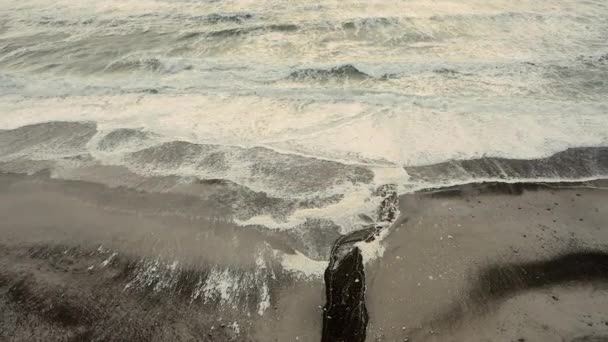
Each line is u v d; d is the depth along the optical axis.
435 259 7.33
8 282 7.27
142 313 6.72
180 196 8.76
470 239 7.65
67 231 8.17
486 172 9.01
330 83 12.09
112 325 6.57
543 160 9.27
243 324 6.52
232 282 7.10
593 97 11.14
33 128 11.07
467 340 6.20
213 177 9.19
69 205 8.75
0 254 7.79
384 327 6.38
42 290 7.12
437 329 6.36
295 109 11.14
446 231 7.80
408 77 12.17
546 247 7.46
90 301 6.92
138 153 10.01
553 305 6.60
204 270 7.30
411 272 7.13
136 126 10.90
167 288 7.07
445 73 12.28
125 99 11.98
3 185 9.35
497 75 12.13
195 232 7.98
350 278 6.98
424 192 8.60
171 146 10.14
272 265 7.32
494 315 6.50
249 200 8.58
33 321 6.68
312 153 9.70
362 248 7.51
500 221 7.96
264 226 8.00
